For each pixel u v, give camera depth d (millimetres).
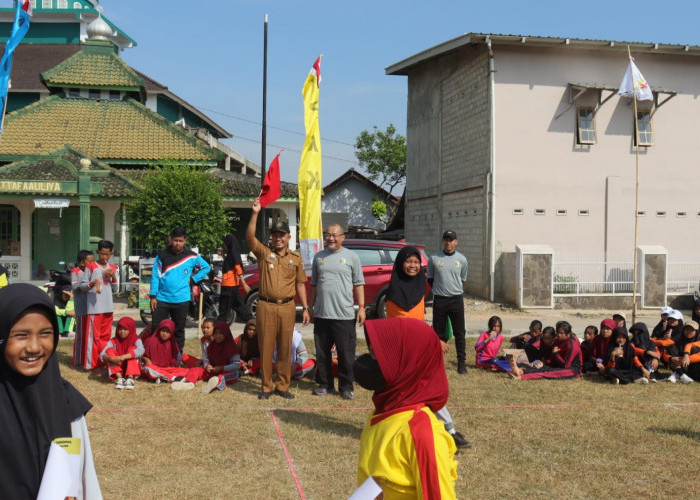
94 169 18859
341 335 7957
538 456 5918
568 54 19281
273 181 7820
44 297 2238
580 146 19406
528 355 10211
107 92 23281
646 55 19812
